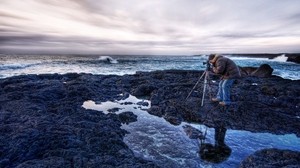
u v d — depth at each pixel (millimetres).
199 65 45656
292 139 7371
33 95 10477
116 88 14805
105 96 12586
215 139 7160
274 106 10562
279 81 17734
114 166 4848
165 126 8211
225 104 9586
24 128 6453
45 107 9281
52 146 5625
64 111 8820
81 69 32438
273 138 7414
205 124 8477
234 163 5668
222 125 8336
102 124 7594
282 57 76625
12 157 5082
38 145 5586
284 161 5324
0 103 9266
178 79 16797
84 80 15781
